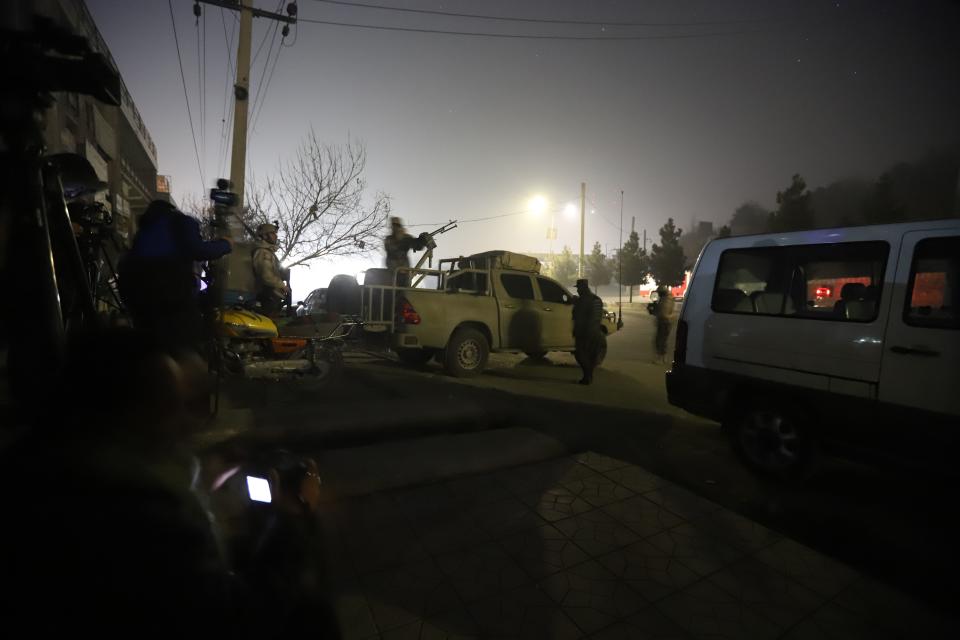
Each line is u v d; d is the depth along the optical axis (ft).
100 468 2.92
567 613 7.29
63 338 9.64
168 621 2.76
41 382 9.60
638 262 155.84
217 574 3.11
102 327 3.42
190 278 11.64
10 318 9.48
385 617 7.03
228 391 18.57
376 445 12.95
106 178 52.85
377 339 25.81
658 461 14.02
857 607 7.68
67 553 2.65
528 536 9.25
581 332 25.95
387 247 28.99
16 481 2.84
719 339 14.23
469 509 10.16
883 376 11.14
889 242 11.49
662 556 8.79
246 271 20.71
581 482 11.57
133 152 71.26
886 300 11.30
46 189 10.12
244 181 36.40
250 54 36.45
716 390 14.24
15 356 9.89
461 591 7.68
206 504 3.62
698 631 7.04
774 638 6.96
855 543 9.94
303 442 13.61
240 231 21.85
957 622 7.47
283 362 18.83
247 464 4.29
